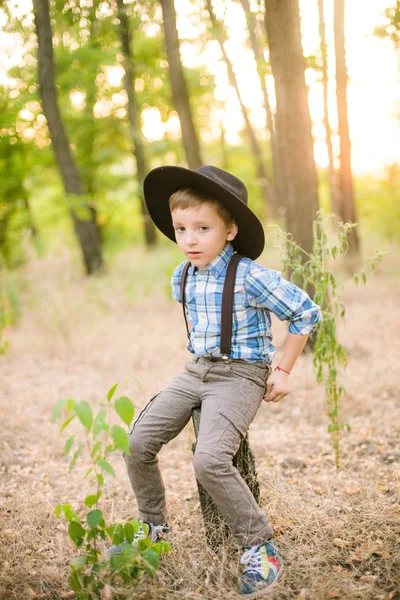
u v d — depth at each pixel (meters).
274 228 3.42
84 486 3.23
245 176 19.08
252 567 2.16
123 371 5.67
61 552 2.48
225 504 2.17
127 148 15.91
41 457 3.74
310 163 5.29
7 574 2.31
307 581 2.21
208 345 2.29
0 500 3.06
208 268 2.30
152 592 2.11
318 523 2.60
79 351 6.43
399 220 14.30
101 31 8.17
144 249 16.72
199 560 2.35
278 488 2.94
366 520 2.60
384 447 3.59
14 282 8.24
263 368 2.32
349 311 7.59
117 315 8.17
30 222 12.70
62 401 1.75
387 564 2.28
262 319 2.31
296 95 5.21
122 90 13.25
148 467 2.40
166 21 7.82
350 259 9.58
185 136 8.98
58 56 9.30
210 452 2.14
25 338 7.09
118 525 2.07
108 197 17.22
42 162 12.49
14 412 4.60
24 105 9.51
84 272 11.70
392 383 4.75
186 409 2.38
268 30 5.19
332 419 3.25
